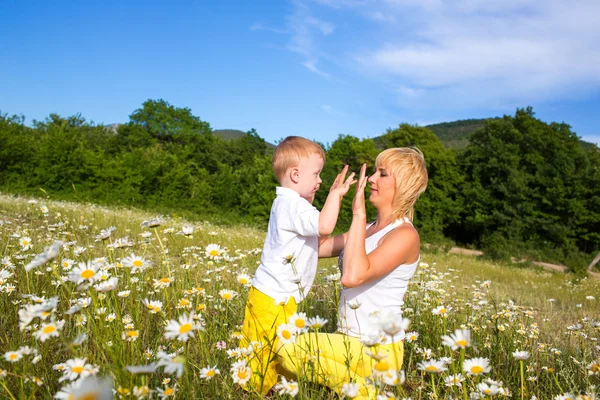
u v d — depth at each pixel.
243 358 2.13
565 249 34.94
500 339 3.29
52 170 23.09
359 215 2.22
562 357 3.14
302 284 2.48
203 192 28.38
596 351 3.21
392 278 2.32
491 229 39.09
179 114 58.75
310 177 2.63
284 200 2.53
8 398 1.81
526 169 40.97
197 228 9.41
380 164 2.53
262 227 25.75
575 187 35.72
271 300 2.38
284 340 1.89
